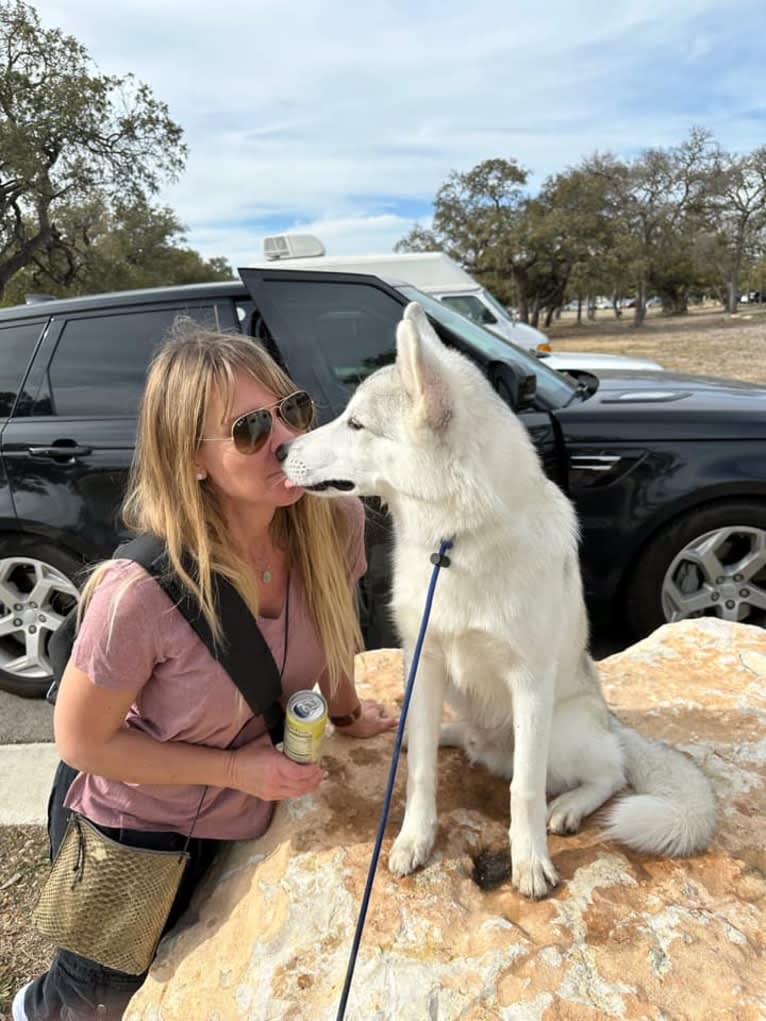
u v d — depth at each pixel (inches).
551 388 151.7
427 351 73.4
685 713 99.4
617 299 2536.9
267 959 65.3
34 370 145.3
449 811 83.3
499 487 73.0
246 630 69.9
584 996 58.6
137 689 67.3
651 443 134.1
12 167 957.2
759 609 144.2
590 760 84.3
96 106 981.2
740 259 2209.6
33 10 942.4
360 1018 58.6
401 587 82.7
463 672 82.0
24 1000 77.0
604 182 1711.4
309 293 142.4
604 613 143.7
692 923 65.3
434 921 66.3
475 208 1715.1
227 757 71.4
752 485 131.7
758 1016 56.9
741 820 79.0
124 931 70.5
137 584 65.7
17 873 103.8
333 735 97.7
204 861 80.7
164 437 67.7
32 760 129.6
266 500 72.2
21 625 153.0
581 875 71.8
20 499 141.7
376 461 77.9
